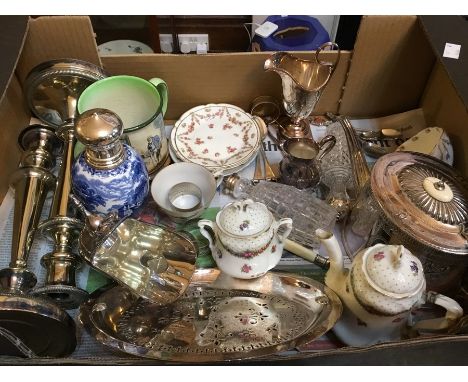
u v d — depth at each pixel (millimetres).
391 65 826
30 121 881
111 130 583
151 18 1123
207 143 826
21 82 840
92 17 1316
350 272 568
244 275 614
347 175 777
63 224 660
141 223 656
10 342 537
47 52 787
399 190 595
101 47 1208
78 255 673
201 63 809
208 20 1256
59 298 637
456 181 625
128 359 484
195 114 854
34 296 540
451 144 766
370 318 551
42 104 817
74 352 615
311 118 915
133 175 648
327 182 782
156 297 609
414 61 818
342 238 718
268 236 585
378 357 469
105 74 779
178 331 598
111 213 609
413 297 517
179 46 1299
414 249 579
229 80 848
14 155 817
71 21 738
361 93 881
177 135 830
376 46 788
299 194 752
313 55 795
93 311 592
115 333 580
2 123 776
